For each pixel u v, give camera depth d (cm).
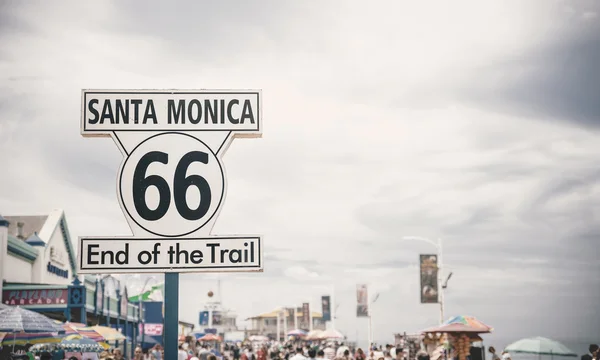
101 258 692
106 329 2773
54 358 2584
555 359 6394
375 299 6431
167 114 716
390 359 2292
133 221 700
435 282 3850
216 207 707
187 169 709
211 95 721
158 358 2783
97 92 713
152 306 5734
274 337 14275
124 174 707
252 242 704
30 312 1934
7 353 2198
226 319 14400
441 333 2852
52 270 3862
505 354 2503
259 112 722
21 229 3978
